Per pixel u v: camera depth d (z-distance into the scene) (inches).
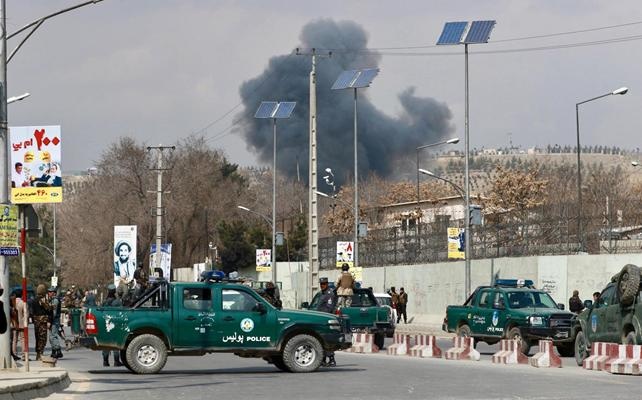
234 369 1845.5
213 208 7145.7
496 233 3855.8
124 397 1263.5
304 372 1715.1
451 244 3786.9
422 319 4288.9
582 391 1311.5
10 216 1491.1
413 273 4458.7
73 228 7135.8
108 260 6835.6
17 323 1915.6
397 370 1744.6
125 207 6850.4
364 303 2603.3
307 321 1726.1
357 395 1277.1
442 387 1381.6
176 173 7076.8
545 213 3636.8
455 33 3572.8
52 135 1542.8
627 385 1405.0
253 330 1713.8
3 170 1555.1
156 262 5241.1
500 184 7628.0
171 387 1418.6
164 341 1701.5
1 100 1556.3
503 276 3759.8
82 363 2103.8
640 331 1710.1
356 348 2500.0
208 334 1705.2
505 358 1994.3
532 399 1207.6
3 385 1167.0
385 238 4817.9
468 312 2449.6
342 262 4042.8
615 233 3373.5
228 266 6786.4
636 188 7076.8
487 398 1223.5
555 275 3481.8
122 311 1694.1
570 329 2226.9
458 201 7239.2
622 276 1750.7
